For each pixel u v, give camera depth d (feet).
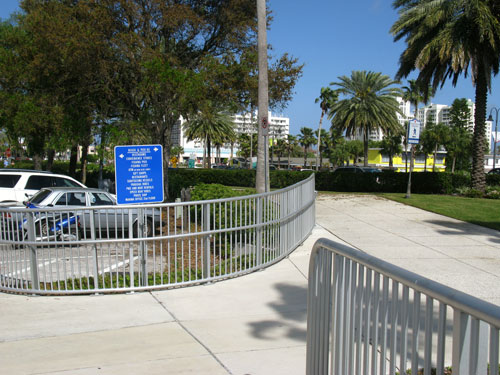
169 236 20.58
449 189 71.10
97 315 17.26
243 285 21.29
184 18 46.91
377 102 110.52
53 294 19.79
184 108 46.68
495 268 24.47
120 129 53.72
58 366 12.73
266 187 34.65
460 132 224.12
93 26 44.45
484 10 54.80
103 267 19.83
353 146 319.06
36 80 53.11
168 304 18.56
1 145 185.16
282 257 26.53
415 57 65.26
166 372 12.39
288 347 14.20
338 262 8.45
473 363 4.87
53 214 19.77
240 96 52.49
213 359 13.28
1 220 20.43
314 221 37.76
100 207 19.88
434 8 59.57
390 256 27.22
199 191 32.07
